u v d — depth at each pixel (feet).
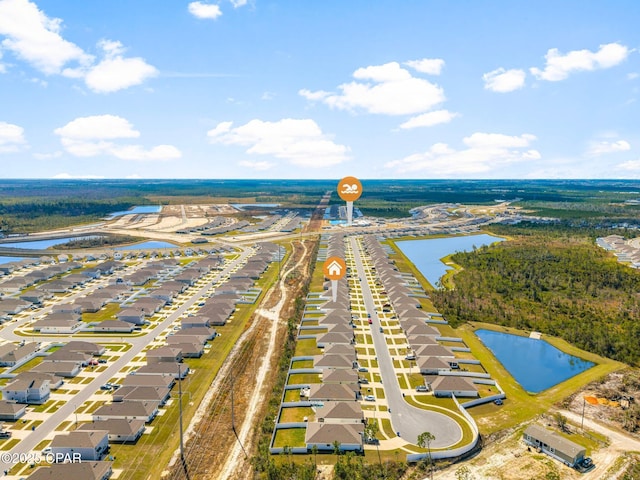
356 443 301.22
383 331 516.73
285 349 453.17
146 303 583.17
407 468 287.07
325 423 319.68
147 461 289.12
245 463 289.33
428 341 460.96
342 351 438.81
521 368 440.04
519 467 289.33
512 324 538.88
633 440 320.91
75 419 334.85
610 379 411.54
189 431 322.34
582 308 579.07
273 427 325.01
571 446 296.30
